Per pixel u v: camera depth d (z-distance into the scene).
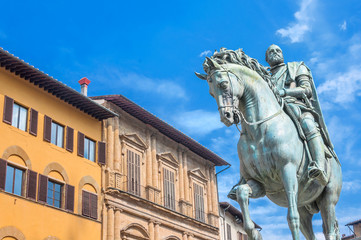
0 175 25.70
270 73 8.18
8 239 25.48
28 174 27.61
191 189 43.12
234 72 7.15
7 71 28.00
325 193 7.63
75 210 30.53
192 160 44.81
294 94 7.84
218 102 7.01
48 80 29.47
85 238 30.58
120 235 33.22
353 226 35.16
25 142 28.08
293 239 6.60
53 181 29.70
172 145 42.44
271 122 7.09
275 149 6.93
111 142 34.88
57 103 31.47
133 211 34.72
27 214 26.88
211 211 45.09
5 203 25.69
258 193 7.20
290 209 6.69
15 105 28.25
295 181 6.86
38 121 29.52
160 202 38.56
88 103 32.47
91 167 32.84
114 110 36.03
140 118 38.38
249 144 7.20
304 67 8.19
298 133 7.36
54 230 28.45
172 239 38.66
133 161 36.75
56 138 30.88
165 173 40.31
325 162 7.53
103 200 32.91
